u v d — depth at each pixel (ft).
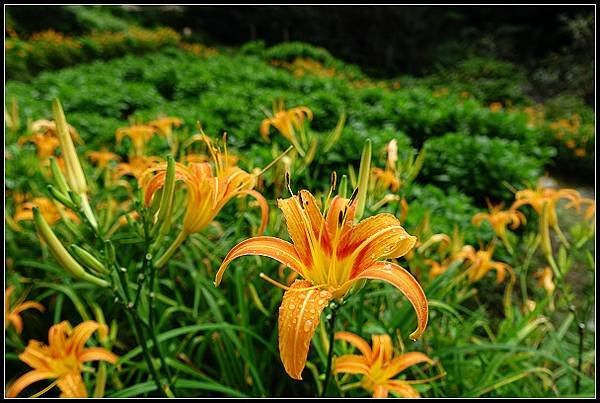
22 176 3.61
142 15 23.13
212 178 1.96
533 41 19.70
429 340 2.95
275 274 2.91
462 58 19.79
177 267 3.30
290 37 22.86
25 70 12.31
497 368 2.70
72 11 17.60
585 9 18.12
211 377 2.88
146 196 1.96
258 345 2.82
